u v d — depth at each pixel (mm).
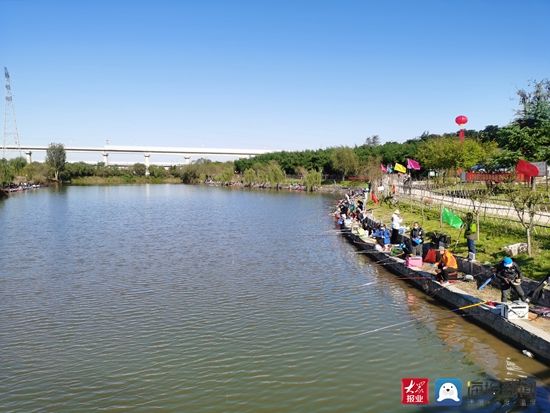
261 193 114875
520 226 29828
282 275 28953
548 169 46656
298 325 20094
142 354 17438
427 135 129625
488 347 17266
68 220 58281
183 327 20047
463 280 23344
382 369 15922
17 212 67875
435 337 18453
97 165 188750
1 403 14242
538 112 57844
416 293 24422
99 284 27141
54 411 13781
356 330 19422
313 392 14539
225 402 14070
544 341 15625
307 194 109812
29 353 17688
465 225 28516
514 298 19328
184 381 15367
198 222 56125
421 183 75562
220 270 30438
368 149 129250
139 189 135625
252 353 17359
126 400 14312
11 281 27938
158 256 35188
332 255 35312
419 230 29078
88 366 16562
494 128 92188
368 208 56156
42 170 154250
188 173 181000
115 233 47188
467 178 49938
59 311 22359
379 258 32250
